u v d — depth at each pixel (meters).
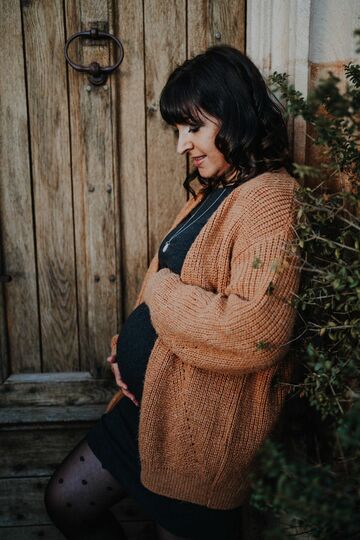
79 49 1.70
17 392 1.87
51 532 1.94
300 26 1.48
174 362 1.29
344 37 1.51
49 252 1.82
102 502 1.50
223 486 1.31
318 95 1.08
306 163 1.56
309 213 1.26
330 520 0.95
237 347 1.15
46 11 1.68
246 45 1.67
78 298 1.85
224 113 1.27
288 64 1.53
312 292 1.20
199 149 1.33
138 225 1.81
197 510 1.37
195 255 1.26
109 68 1.68
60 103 1.73
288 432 1.65
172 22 1.70
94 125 1.73
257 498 1.00
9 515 1.94
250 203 1.20
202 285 1.26
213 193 1.40
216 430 1.27
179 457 1.30
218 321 1.15
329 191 1.54
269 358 1.15
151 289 1.31
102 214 1.78
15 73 1.71
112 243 1.80
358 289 1.09
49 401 1.88
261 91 1.31
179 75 1.31
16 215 1.79
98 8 1.67
